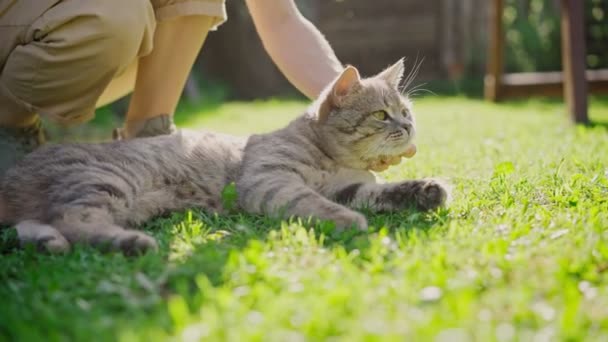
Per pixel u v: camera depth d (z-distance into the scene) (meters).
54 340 0.61
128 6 0.99
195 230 0.86
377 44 3.59
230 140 1.04
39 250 0.82
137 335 0.60
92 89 1.02
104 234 0.83
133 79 1.21
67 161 0.94
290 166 0.99
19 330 0.63
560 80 2.43
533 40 3.45
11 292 0.71
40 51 0.98
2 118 1.05
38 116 1.10
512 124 1.88
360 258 0.75
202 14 1.08
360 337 0.59
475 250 0.77
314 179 1.01
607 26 2.52
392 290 0.67
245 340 0.58
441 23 3.52
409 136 1.06
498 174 1.08
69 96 1.02
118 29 0.98
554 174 1.06
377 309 0.65
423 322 0.61
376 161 1.07
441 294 0.66
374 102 1.05
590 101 2.59
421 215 0.92
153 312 0.66
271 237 0.81
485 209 0.94
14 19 1.00
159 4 1.07
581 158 1.23
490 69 2.51
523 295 0.65
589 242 0.78
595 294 0.66
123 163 0.94
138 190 0.94
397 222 0.90
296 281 0.69
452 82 3.43
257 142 1.04
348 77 1.04
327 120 1.04
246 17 3.47
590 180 1.03
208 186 0.99
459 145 1.51
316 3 3.57
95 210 0.88
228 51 3.54
